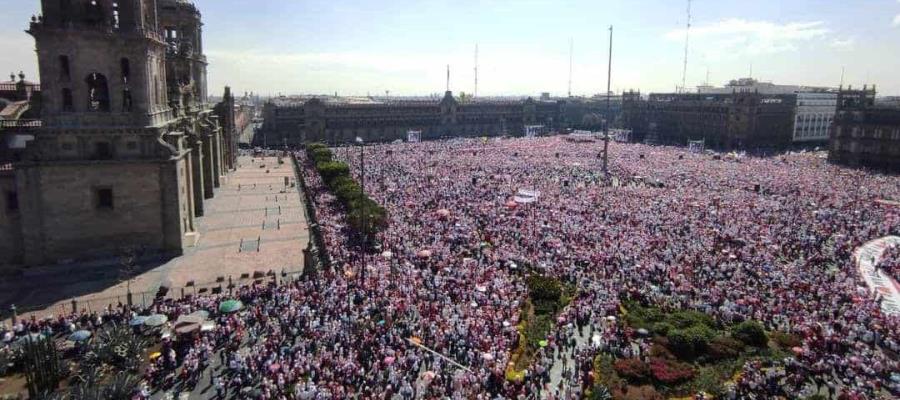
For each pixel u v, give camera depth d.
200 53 115.31
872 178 134.50
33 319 49.00
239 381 40.59
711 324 48.28
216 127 116.06
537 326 48.22
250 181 127.75
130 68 67.38
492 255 66.56
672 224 83.00
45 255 66.94
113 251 69.81
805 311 50.72
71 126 65.75
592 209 92.94
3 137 71.94
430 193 105.19
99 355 42.28
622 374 41.00
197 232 80.50
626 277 59.16
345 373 40.31
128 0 66.38
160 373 41.53
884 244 76.19
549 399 37.38
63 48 64.00
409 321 48.59
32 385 37.50
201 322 46.69
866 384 39.31
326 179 114.19
